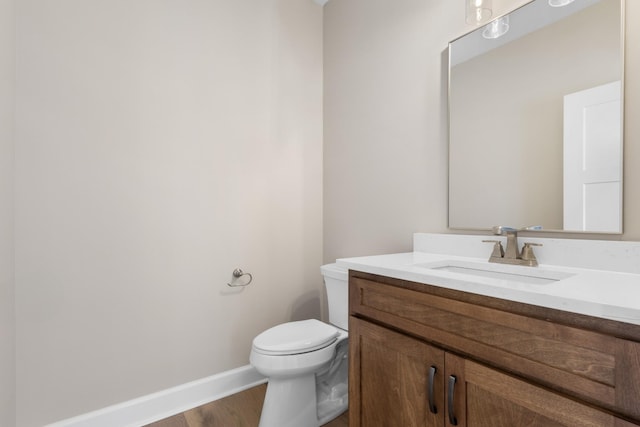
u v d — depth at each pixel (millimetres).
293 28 2143
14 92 1282
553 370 672
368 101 1898
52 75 1379
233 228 1886
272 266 2045
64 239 1409
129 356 1559
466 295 836
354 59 2000
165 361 1657
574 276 908
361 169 1949
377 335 1083
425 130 1575
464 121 1410
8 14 1183
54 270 1388
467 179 1401
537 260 1160
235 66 1896
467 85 1397
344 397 1727
